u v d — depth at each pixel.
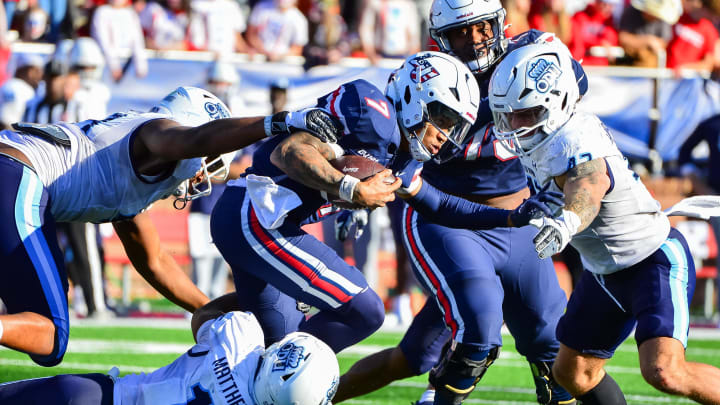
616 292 14.12
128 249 15.19
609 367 23.09
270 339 15.13
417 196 14.18
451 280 15.02
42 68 30.69
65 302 13.18
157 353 23.19
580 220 12.38
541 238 12.04
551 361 16.05
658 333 13.16
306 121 12.64
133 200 13.83
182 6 34.16
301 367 11.70
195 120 14.07
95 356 22.58
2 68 30.48
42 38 32.97
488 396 19.42
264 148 14.21
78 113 28.55
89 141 13.61
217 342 12.24
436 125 13.85
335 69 31.77
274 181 13.88
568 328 14.58
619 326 14.38
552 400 16.14
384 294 33.22
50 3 33.28
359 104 13.20
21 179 12.94
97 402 11.99
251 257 14.12
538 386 16.23
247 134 12.67
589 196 12.70
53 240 13.22
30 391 11.95
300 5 34.81
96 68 29.34
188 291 15.66
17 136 13.45
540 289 15.74
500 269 15.62
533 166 13.77
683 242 14.23
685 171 30.84
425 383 20.89
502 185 16.09
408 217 16.08
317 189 13.27
